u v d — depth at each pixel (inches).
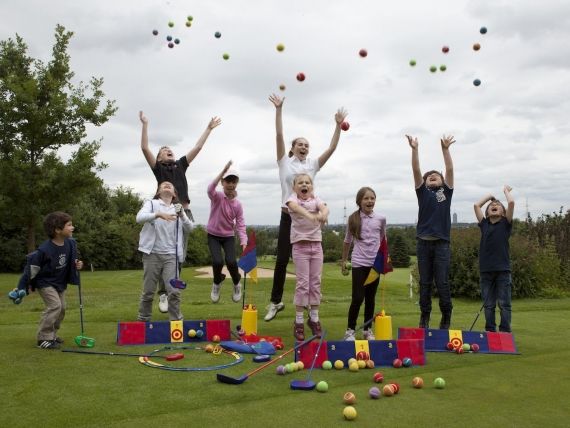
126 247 1315.2
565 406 142.5
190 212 289.1
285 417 130.6
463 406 142.1
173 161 289.0
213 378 167.2
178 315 251.1
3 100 577.3
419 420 130.2
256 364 187.8
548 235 629.9
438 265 254.7
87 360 189.2
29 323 270.2
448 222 255.8
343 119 263.6
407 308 372.2
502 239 258.8
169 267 249.6
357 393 154.1
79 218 1233.4
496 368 187.5
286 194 258.4
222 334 235.5
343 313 329.4
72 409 134.0
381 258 233.9
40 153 618.5
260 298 460.4
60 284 218.1
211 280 750.5
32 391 149.3
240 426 123.3
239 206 299.3
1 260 1112.8
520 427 125.9
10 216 609.0
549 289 534.6
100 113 634.8
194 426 122.8
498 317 321.1
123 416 129.2
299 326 227.9
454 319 323.3
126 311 314.7
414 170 257.6
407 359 189.8
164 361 190.4
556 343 235.9
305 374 176.2
